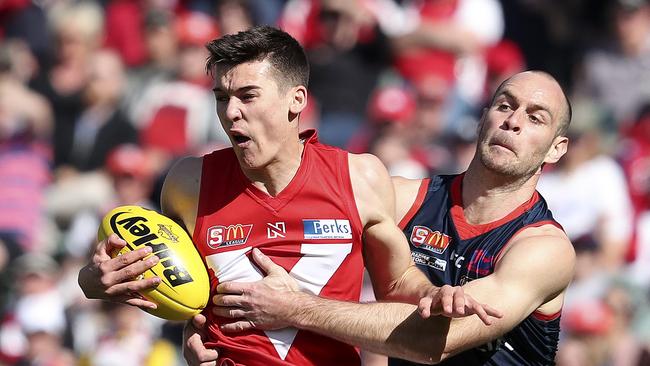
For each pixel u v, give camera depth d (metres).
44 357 39.41
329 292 22.48
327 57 45.25
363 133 44.03
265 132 21.97
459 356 23.44
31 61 50.22
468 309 20.50
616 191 41.88
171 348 38.47
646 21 48.28
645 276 41.16
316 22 46.25
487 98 46.62
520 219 23.58
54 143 47.00
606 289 37.84
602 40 49.38
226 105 21.98
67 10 52.12
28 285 40.16
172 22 48.50
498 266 22.84
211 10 48.91
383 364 33.44
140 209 22.86
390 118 42.31
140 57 49.38
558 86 23.83
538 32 50.59
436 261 23.67
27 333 39.53
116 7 50.66
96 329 39.31
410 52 46.22
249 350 22.31
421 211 24.23
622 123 46.50
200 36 46.88
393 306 22.17
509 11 50.69
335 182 22.59
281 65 22.05
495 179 23.58
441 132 43.84
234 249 22.48
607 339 36.41
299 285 22.42
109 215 22.73
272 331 22.38
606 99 47.47
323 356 22.59
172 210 23.11
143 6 50.50
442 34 46.50
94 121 47.03
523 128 23.36
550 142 23.59
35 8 52.03
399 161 41.47
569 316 36.97
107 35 50.28
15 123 46.03
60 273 41.91
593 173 41.84
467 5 48.12
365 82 45.38
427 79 45.50
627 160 43.78
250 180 22.62
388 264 22.95
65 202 43.97
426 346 21.84
